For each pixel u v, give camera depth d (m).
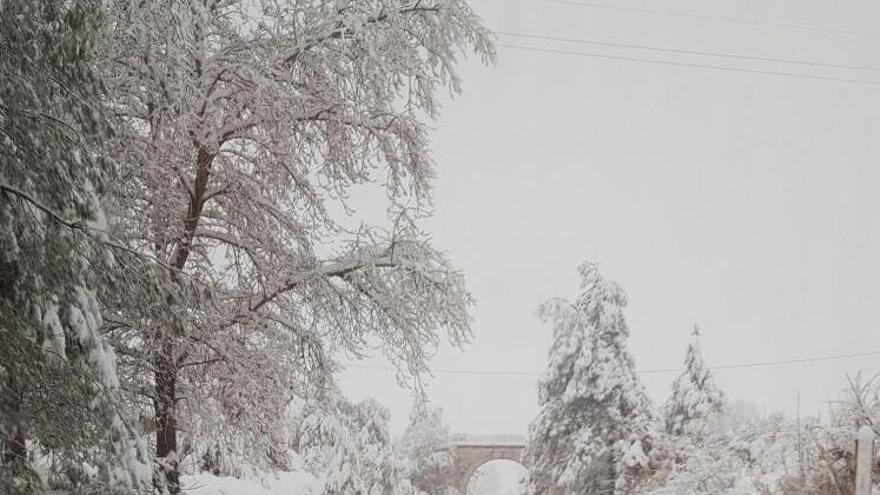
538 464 26.94
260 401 11.51
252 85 11.15
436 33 11.97
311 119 11.73
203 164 11.27
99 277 7.42
